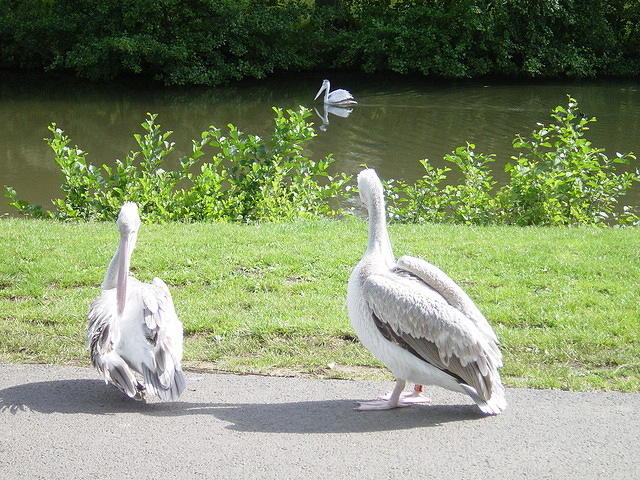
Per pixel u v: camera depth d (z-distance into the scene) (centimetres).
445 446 452
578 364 540
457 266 703
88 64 2620
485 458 443
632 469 435
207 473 431
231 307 624
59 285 664
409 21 2841
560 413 481
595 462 440
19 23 2680
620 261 709
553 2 2830
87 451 448
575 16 2911
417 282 480
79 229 817
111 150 1744
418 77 2919
